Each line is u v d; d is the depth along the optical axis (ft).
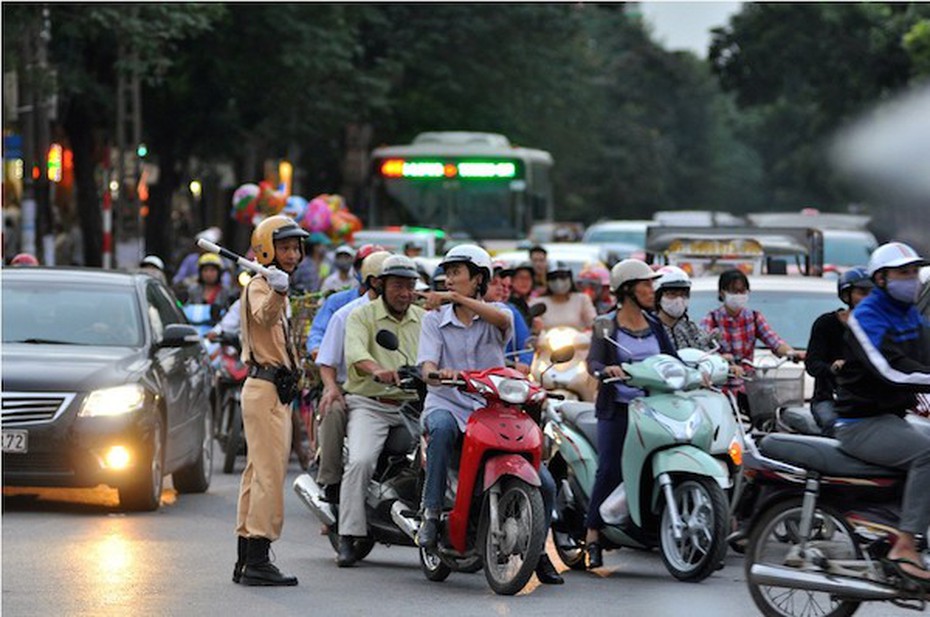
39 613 69.46
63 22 218.18
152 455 102.32
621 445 83.20
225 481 121.90
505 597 75.05
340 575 81.10
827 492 65.98
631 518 82.33
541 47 373.61
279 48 281.74
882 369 64.03
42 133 238.89
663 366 81.25
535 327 123.34
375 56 351.87
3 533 92.27
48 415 99.86
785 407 90.79
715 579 81.41
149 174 304.50
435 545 76.43
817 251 146.72
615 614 70.95
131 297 110.83
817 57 369.09
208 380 117.91
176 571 80.69
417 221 282.15
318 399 99.04
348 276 150.41
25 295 109.60
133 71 224.12
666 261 138.92
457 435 76.64
